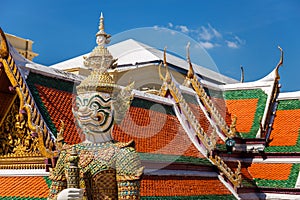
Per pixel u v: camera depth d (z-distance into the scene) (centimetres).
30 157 1508
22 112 1445
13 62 1483
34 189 1427
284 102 3103
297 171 2617
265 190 2600
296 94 3077
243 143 2886
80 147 908
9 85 1542
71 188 837
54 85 1659
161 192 1745
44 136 1382
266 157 2778
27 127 1503
